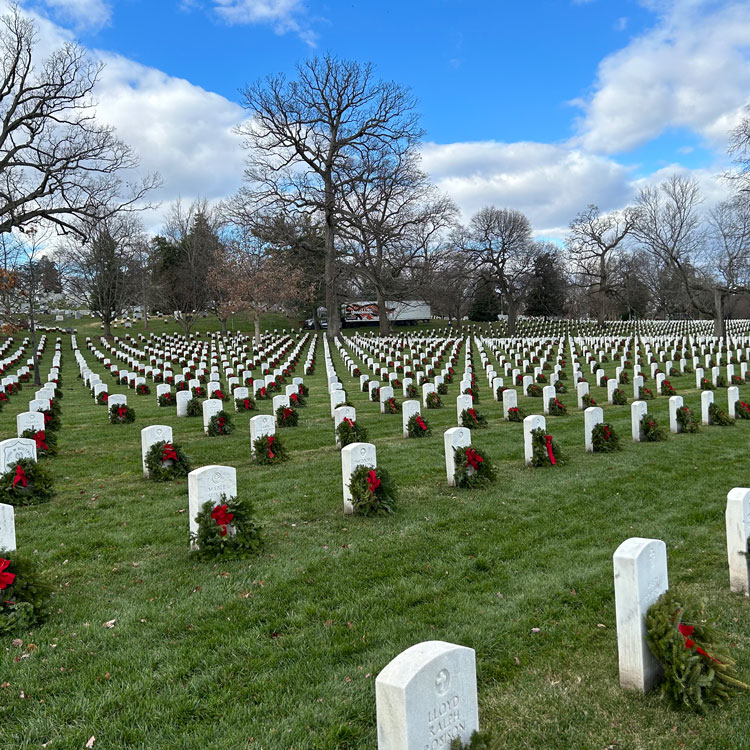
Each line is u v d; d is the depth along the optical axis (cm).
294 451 1508
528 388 2536
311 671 527
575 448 1497
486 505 1016
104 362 4147
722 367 3209
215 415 1728
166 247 7738
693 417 1677
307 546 841
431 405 2239
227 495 837
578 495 1072
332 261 6291
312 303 7575
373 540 859
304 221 6178
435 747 333
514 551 812
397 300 6688
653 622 474
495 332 7719
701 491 1090
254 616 632
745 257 5544
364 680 510
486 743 350
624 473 1222
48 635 598
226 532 809
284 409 1866
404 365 3481
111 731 451
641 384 2353
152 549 841
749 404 1909
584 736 437
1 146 3009
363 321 8306
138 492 1138
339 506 1025
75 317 8269
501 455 1420
